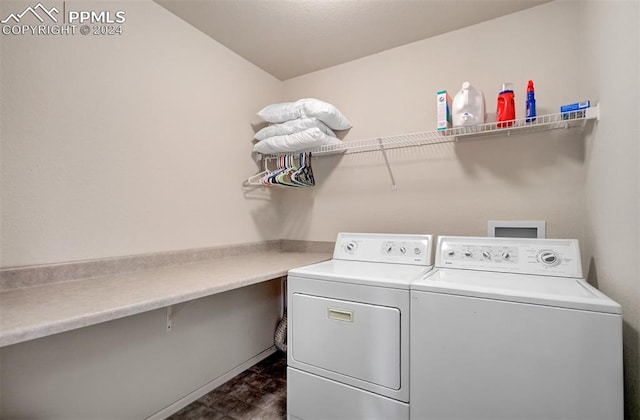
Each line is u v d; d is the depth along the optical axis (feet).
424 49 6.80
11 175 3.83
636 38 3.01
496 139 6.01
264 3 5.60
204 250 6.34
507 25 5.95
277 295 8.33
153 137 5.49
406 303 4.03
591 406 3.06
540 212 5.60
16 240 3.86
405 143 6.95
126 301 3.32
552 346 3.24
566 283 3.98
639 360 3.04
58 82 4.25
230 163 7.12
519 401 3.36
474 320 3.62
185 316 5.84
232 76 7.21
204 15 5.93
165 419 5.36
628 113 3.21
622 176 3.39
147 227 5.36
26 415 3.84
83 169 4.51
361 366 4.30
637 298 3.06
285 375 6.97
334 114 6.76
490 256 4.94
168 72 5.76
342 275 4.59
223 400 5.96
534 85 5.68
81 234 4.48
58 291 3.74
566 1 5.46
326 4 5.65
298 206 8.45
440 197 6.54
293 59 7.66
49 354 4.05
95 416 4.49
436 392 3.79
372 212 7.34
